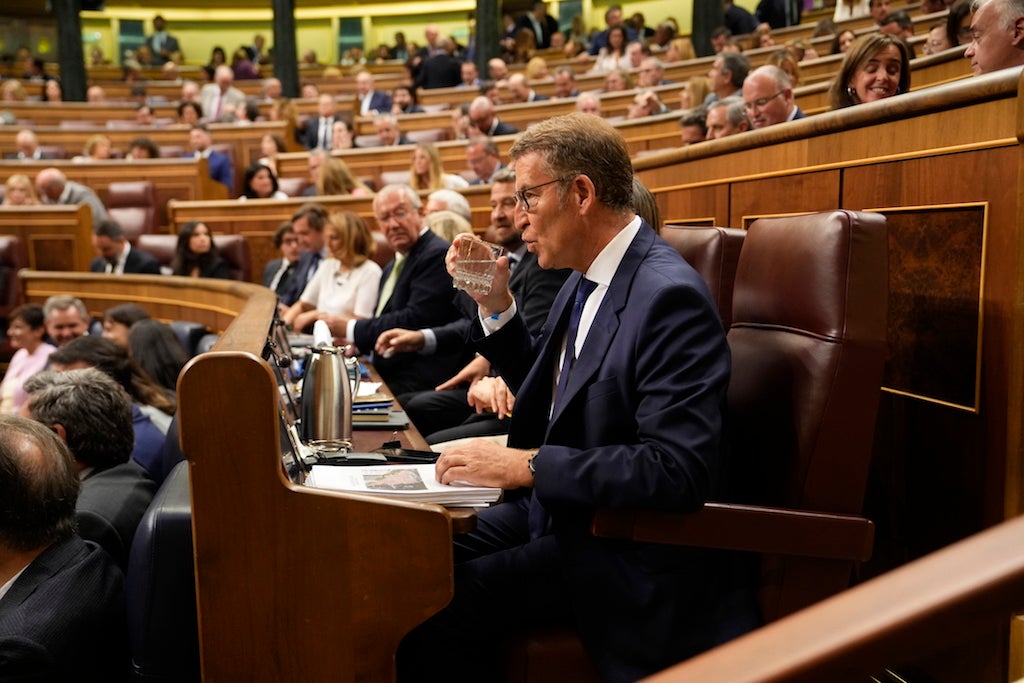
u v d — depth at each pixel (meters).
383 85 11.26
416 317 2.98
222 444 1.17
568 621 1.39
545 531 1.46
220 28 15.83
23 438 1.38
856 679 0.32
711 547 1.23
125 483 1.76
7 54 14.50
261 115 9.70
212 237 5.42
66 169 7.24
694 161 2.62
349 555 1.20
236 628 1.19
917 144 1.63
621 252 1.41
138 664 1.27
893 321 1.70
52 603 1.32
